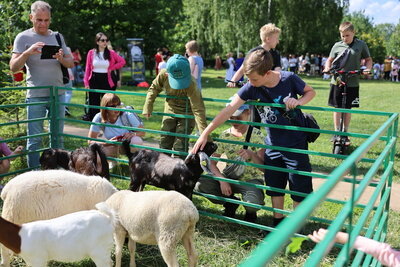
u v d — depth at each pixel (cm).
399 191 585
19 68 545
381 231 374
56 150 493
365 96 1911
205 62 4969
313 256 142
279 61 674
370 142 218
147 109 500
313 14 3122
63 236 310
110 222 328
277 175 431
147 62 2788
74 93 1708
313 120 413
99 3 2467
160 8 2734
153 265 395
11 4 845
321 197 134
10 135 710
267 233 453
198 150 414
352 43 748
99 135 692
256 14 3117
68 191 370
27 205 362
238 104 407
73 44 2231
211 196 462
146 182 452
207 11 3519
